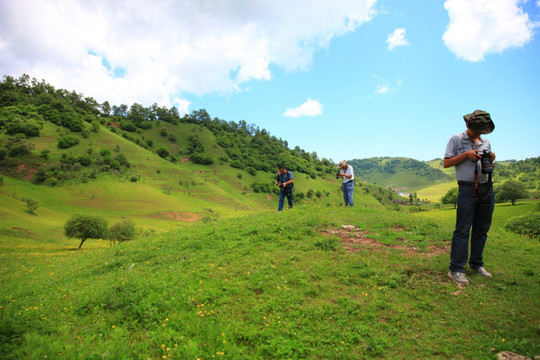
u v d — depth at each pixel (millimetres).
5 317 4703
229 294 5781
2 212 65000
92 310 5535
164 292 5824
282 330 4434
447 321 4426
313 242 8406
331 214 11711
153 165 159375
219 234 10375
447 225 10047
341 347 3969
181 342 4184
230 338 4266
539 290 5055
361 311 4844
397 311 4773
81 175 121312
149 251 10414
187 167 192375
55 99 187125
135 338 4465
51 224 69375
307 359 3801
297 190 178250
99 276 8758
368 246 7914
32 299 7191
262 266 7020
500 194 80938
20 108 160500
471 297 4984
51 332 4625
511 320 4285
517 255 7109
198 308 5281
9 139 128500
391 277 5852
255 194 173750
